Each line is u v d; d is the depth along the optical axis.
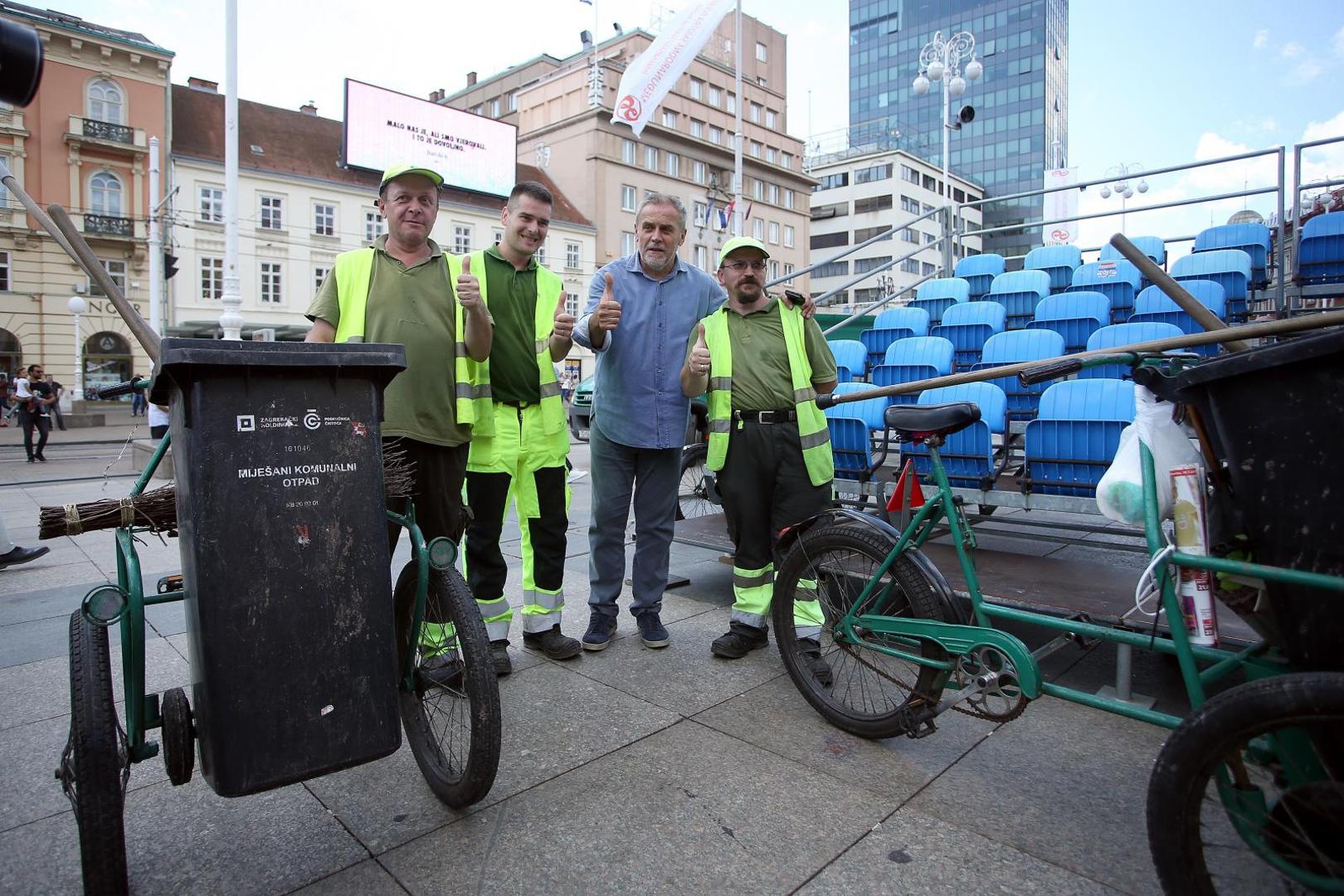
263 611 1.89
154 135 32.78
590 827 2.25
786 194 59.81
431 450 3.07
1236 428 1.80
